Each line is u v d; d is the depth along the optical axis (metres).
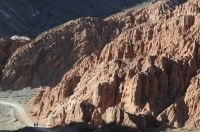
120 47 166.62
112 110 133.25
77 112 141.00
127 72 146.88
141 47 165.00
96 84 149.25
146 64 147.75
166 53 152.75
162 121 132.62
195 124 130.00
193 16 160.88
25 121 157.25
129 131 127.94
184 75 144.88
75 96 152.25
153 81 142.38
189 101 135.12
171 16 180.00
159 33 165.12
